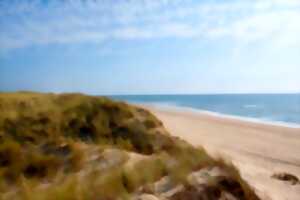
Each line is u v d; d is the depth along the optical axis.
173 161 6.03
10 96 10.91
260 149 14.34
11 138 7.76
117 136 9.89
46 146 7.70
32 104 10.39
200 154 6.55
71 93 13.16
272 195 6.69
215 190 4.96
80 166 6.27
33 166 6.23
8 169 6.00
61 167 6.33
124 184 4.84
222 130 21.61
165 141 10.01
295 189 7.50
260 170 9.40
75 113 10.30
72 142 8.00
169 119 28.70
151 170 5.41
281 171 9.63
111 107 11.39
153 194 4.61
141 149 9.27
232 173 5.76
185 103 79.69
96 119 10.27
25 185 5.12
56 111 10.05
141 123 11.09
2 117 8.54
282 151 14.05
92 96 12.47
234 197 5.11
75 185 4.74
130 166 5.89
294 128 24.09
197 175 5.36
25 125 8.56
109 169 5.87
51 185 5.23
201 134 18.95
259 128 23.62
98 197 4.35
